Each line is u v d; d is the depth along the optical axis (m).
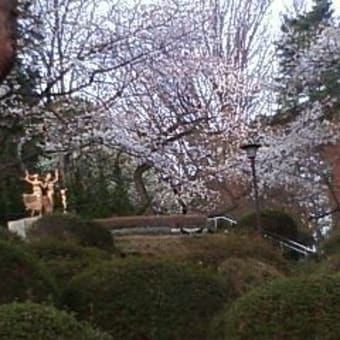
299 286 5.91
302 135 19.00
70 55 13.54
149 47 15.33
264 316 5.80
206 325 6.71
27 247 8.46
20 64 12.08
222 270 9.45
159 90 17.42
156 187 19.16
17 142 14.83
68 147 14.93
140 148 16.52
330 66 18.89
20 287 6.43
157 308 6.69
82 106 14.60
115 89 14.86
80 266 7.80
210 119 18.95
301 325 5.75
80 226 12.55
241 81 20.39
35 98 13.17
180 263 7.09
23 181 18.52
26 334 4.82
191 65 18.09
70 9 14.02
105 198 19.19
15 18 2.56
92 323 6.54
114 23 14.50
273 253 10.75
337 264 9.34
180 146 18.69
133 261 7.00
